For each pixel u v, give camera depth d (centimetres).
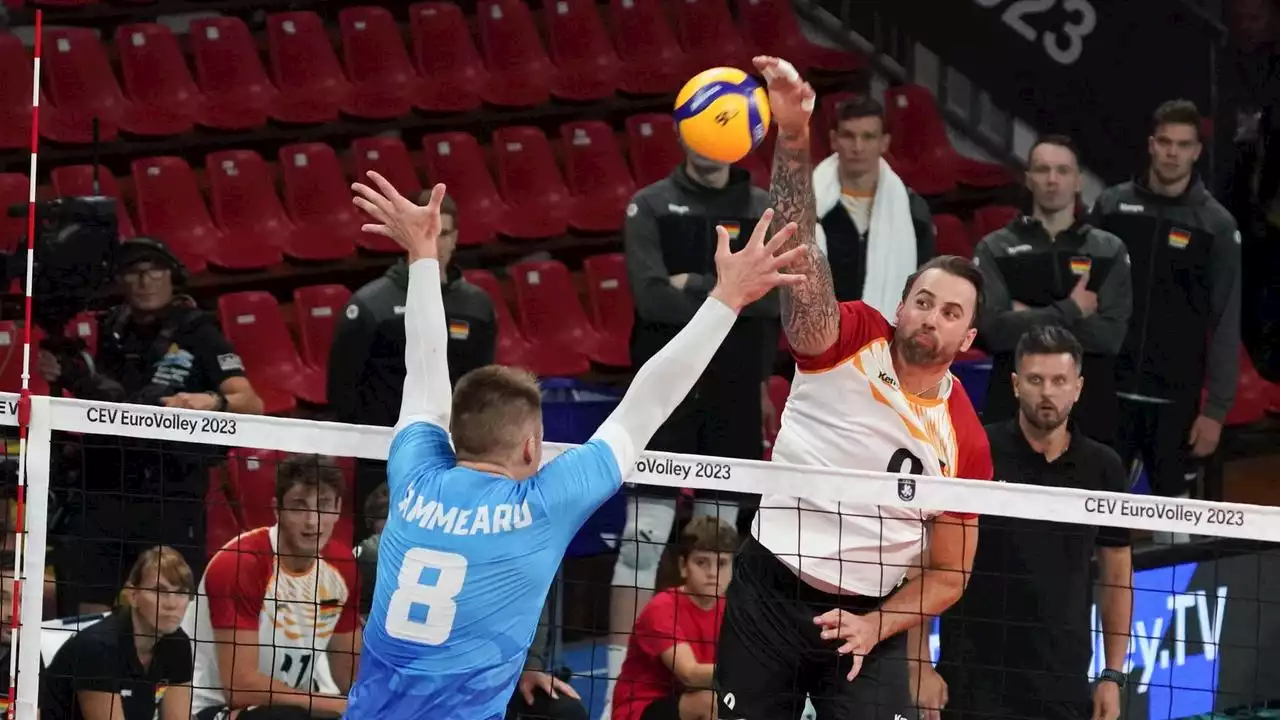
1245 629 2083
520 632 1022
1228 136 2648
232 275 2741
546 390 2230
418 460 1053
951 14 2986
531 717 1564
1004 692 1633
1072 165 2139
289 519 1606
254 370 2544
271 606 1606
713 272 2192
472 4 3406
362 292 1953
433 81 3212
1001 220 2950
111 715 1466
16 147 2809
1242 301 2659
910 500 1232
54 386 2041
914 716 1412
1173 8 2706
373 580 1666
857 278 2239
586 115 3250
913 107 3139
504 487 1020
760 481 1245
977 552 1659
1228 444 2625
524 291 2752
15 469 1589
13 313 2300
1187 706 2053
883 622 1275
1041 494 1229
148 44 3020
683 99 1256
